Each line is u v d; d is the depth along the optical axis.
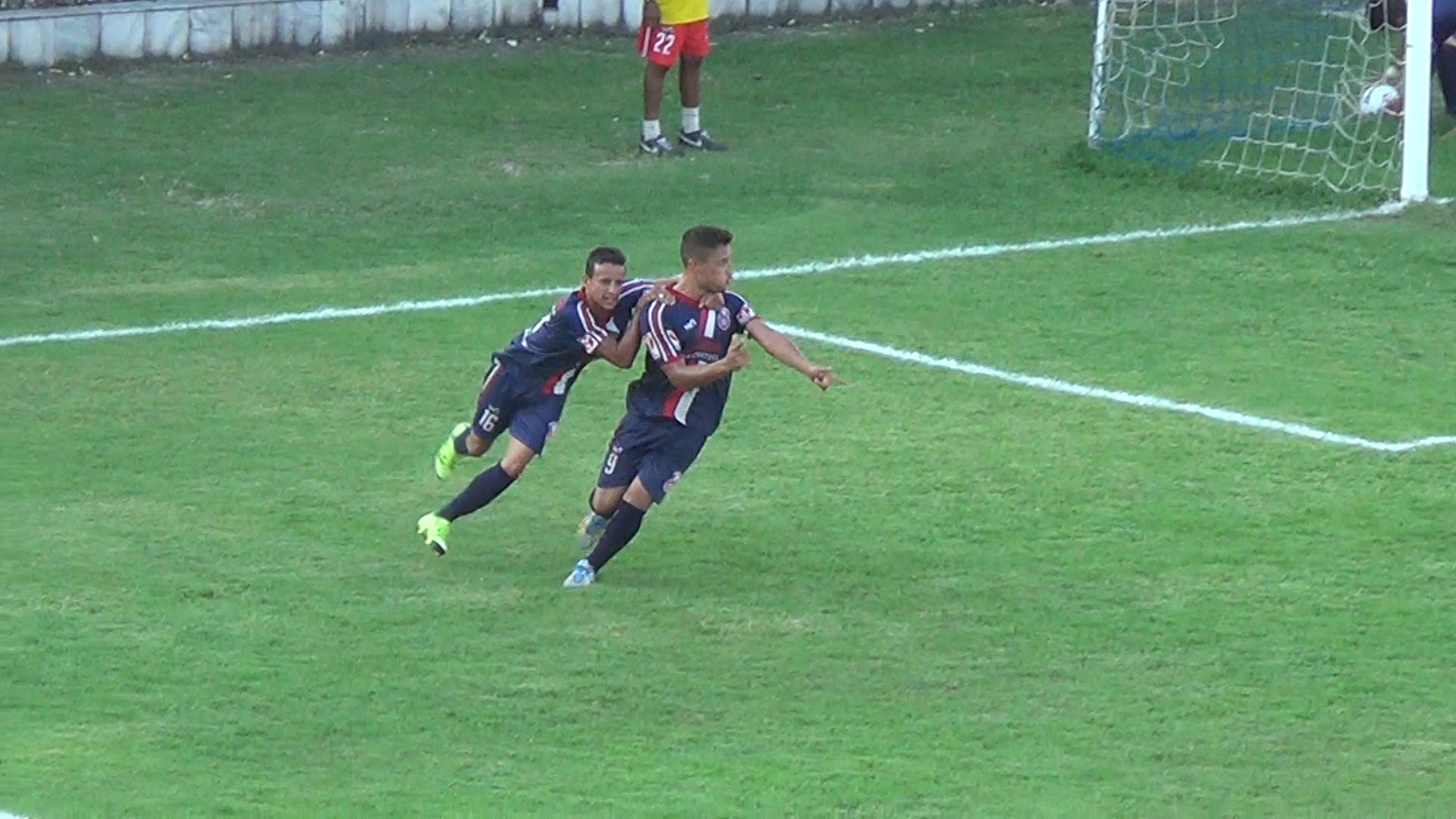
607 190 54.88
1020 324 43.50
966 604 29.36
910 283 46.53
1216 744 24.91
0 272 47.66
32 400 38.84
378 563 31.02
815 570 30.70
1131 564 30.80
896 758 24.52
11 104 62.06
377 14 70.62
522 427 30.84
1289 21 67.12
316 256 49.47
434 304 45.28
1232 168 55.41
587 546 31.48
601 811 23.03
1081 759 24.50
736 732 25.30
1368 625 28.47
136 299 45.78
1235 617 28.78
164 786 23.77
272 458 35.72
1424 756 24.55
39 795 23.42
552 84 66.69
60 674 26.95
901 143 60.09
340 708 25.97
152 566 30.77
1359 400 38.50
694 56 58.31
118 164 56.59
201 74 66.56
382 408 38.44
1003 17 77.94
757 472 35.00
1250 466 35.03
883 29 75.88
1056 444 36.22
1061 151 58.69
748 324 29.50
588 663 27.38
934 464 35.31
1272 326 43.25
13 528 32.28
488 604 29.42
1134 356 41.31
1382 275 46.72
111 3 67.38
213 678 26.86
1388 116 58.00
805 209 53.19
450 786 23.77
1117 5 65.44
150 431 37.16
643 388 30.09
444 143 59.62
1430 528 32.12
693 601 29.56
